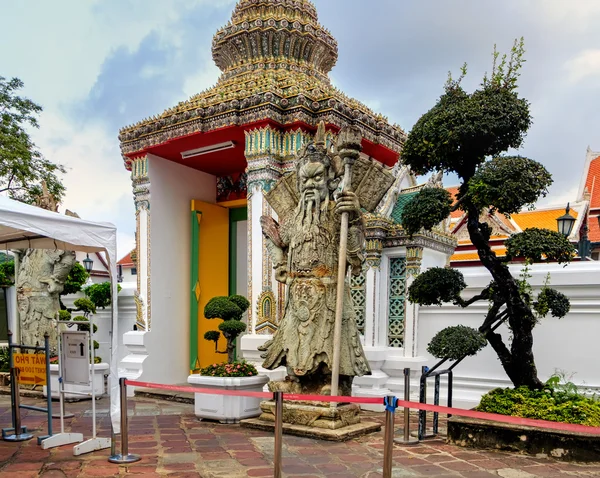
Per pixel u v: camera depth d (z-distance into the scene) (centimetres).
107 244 680
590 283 823
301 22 1143
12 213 587
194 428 768
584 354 830
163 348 1132
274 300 963
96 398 1011
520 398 664
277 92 971
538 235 643
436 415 712
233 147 1075
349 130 741
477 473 552
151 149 1120
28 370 718
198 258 1201
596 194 2409
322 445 666
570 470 561
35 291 1130
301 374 739
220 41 1180
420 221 679
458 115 656
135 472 562
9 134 1675
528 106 678
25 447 669
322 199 777
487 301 896
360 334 973
